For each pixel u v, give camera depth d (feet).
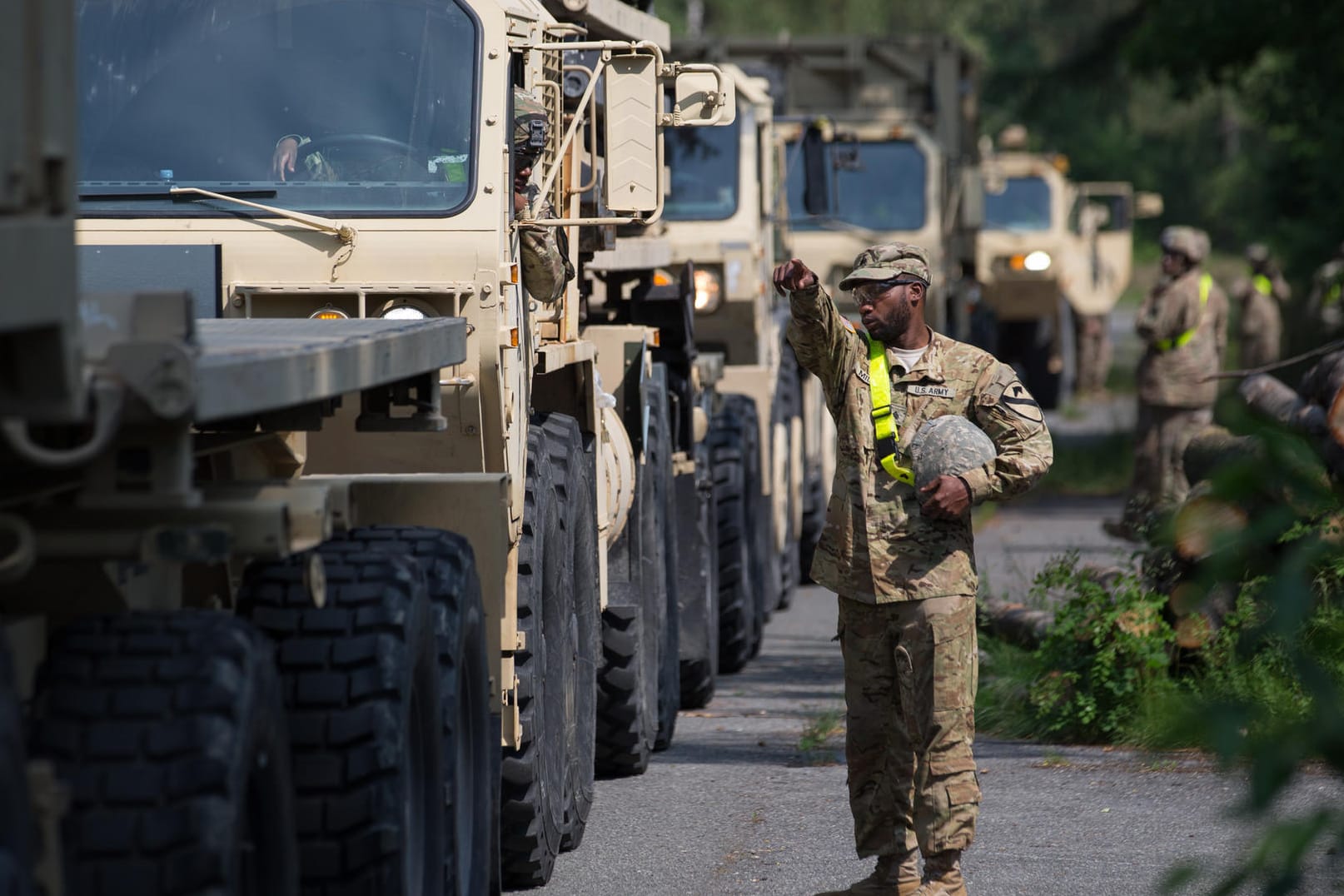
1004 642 92.17
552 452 63.67
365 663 39.32
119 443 31.55
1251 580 40.55
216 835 30.71
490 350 54.70
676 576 85.92
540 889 59.41
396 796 38.70
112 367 29.35
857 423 52.70
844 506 52.80
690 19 428.56
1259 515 28.68
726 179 118.73
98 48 57.57
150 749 31.24
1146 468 140.26
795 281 51.98
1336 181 229.45
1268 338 221.05
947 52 204.74
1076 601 83.20
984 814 67.72
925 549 51.93
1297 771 28.43
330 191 55.77
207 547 33.01
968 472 51.13
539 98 60.75
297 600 40.45
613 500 72.59
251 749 32.73
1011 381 52.42
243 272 54.90
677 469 89.71
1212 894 29.19
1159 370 138.62
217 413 30.35
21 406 27.55
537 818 57.77
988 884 58.13
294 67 57.36
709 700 95.96
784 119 150.71
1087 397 311.88
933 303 173.27
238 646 33.17
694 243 116.26
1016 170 285.84
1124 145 498.69
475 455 55.26
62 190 27.89
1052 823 66.39
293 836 35.58
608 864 62.54
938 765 51.83
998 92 244.01
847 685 54.19
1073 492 197.06
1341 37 200.85
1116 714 79.41
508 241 56.70
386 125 56.49
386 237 54.85
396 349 41.04
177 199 55.36
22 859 26.37
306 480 40.88
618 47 58.18
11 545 31.01
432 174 55.77
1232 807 28.43
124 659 32.60
